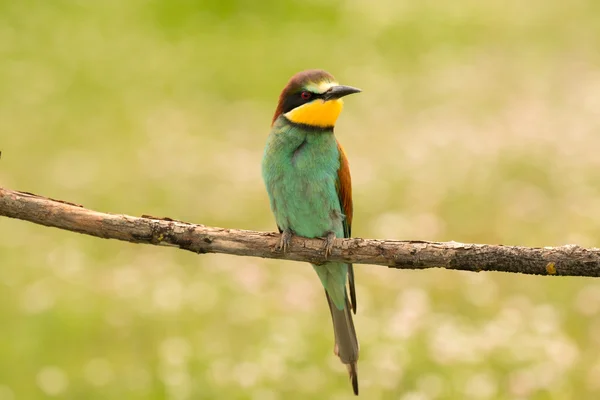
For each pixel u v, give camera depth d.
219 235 6.45
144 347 10.58
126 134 17.94
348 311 7.91
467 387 9.14
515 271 5.76
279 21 24.48
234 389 9.34
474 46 22.91
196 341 10.40
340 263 7.61
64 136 17.81
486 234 13.01
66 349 10.62
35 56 21.69
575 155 15.36
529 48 22.56
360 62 21.77
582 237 12.51
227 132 18.05
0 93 19.69
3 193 6.26
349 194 8.29
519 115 17.53
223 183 15.52
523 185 14.48
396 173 15.07
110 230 6.30
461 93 19.39
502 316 10.68
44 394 9.62
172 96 20.00
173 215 14.45
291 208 7.87
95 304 11.38
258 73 21.17
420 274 11.73
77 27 23.34
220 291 11.55
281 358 9.70
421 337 10.10
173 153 16.78
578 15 25.16
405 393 9.34
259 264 12.34
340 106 7.80
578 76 20.14
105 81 20.64
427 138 16.62
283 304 11.13
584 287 11.40
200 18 24.44
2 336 10.82
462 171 14.91
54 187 15.39
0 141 17.42
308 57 22.02
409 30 23.92
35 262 12.75
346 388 9.41
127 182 15.55
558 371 9.35
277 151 7.84
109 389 9.67
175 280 11.98
